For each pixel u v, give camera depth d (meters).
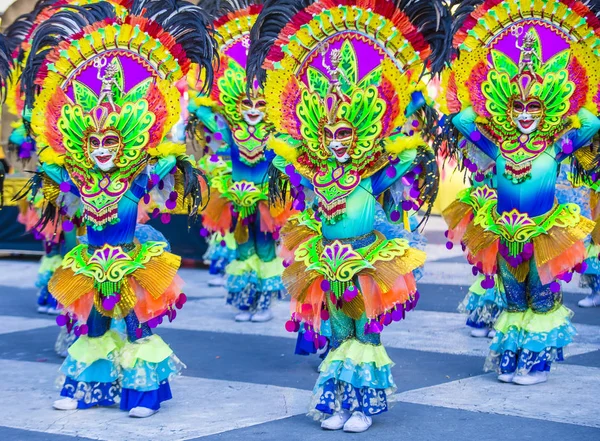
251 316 9.96
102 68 6.30
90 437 5.91
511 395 6.86
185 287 12.34
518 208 7.05
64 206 6.71
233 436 5.90
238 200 9.57
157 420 6.27
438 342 8.73
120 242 6.33
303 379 7.41
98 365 6.54
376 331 5.91
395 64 6.01
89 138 6.23
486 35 7.09
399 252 5.94
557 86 6.97
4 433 6.00
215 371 7.68
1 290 12.12
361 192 6.02
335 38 6.01
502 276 7.29
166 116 6.41
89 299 6.29
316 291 6.12
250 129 9.50
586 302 10.55
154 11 6.54
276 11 6.28
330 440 5.82
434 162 6.07
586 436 5.84
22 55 7.64
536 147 7.02
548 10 6.93
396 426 6.10
